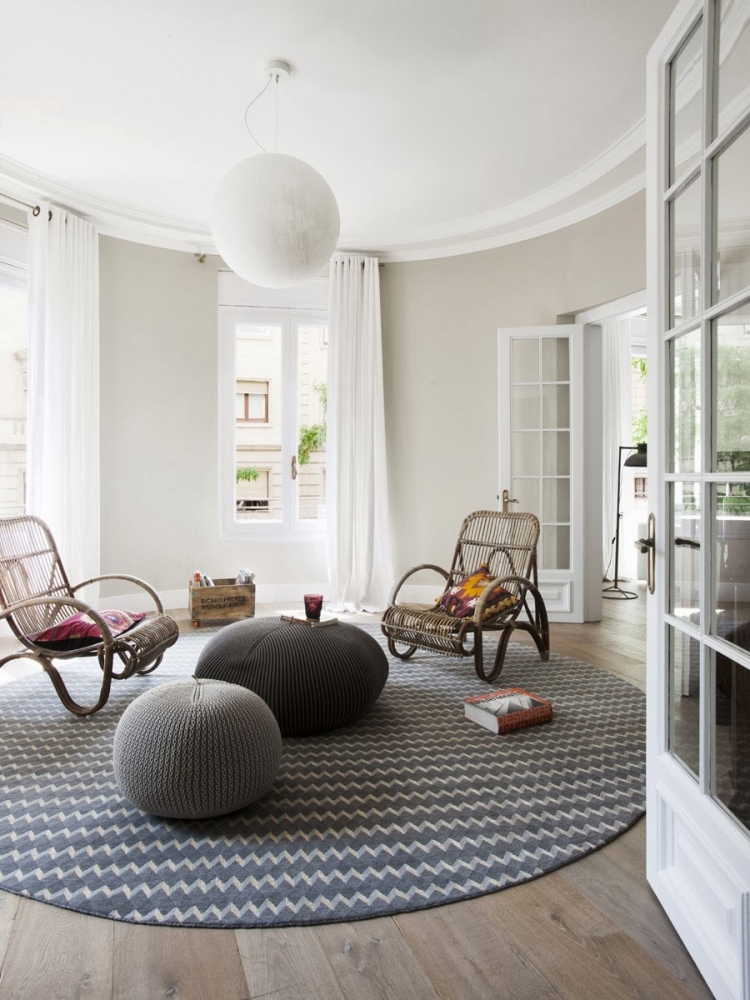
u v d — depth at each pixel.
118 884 1.69
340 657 2.68
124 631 3.19
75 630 2.97
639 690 3.29
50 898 1.63
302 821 2.00
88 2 2.60
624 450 6.91
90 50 2.91
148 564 5.07
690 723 1.52
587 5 2.63
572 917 1.59
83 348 4.52
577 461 4.73
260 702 2.09
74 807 2.09
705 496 1.43
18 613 3.14
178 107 3.37
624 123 3.54
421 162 3.97
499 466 4.84
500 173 4.12
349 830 1.95
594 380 4.84
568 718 2.90
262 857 1.81
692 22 1.49
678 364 1.62
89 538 4.58
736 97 1.30
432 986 1.37
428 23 2.73
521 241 4.97
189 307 5.17
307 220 2.88
